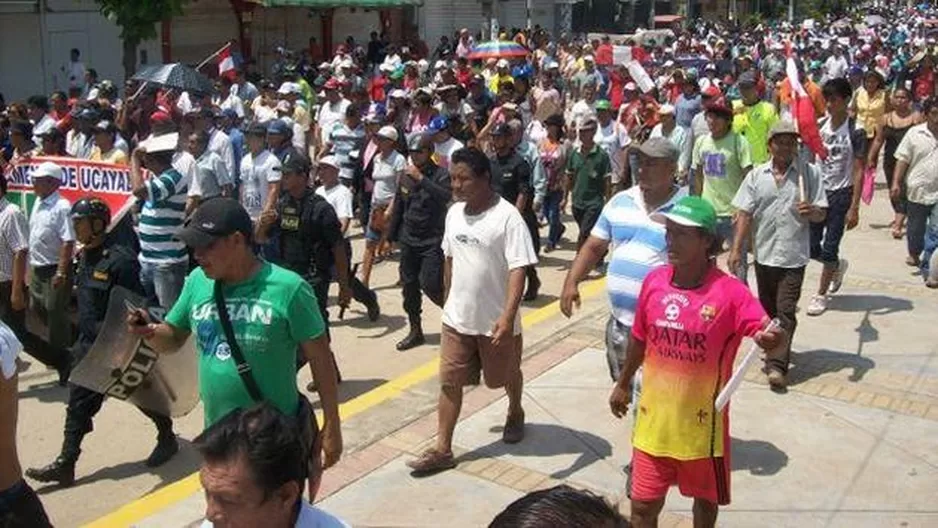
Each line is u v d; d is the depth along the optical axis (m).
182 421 7.63
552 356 8.30
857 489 5.90
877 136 12.53
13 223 8.16
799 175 7.14
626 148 12.36
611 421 6.93
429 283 8.76
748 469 6.14
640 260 5.30
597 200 11.09
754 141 9.82
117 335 6.28
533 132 12.73
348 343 9.42
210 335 4.27
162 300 8.36
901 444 6.47
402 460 6.45
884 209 13.95
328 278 7.96
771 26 62.88
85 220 6.89
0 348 4.09
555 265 11.92
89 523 6.05
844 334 8.61
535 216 10.24
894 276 10.44
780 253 7.21
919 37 51.69
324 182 9.70
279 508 2.69
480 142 12.66
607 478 6.11
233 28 31.72
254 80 26.86
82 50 26.70
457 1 40.44
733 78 25.03
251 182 10.79
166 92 15.25
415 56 34.56
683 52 35.34
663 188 5.28
